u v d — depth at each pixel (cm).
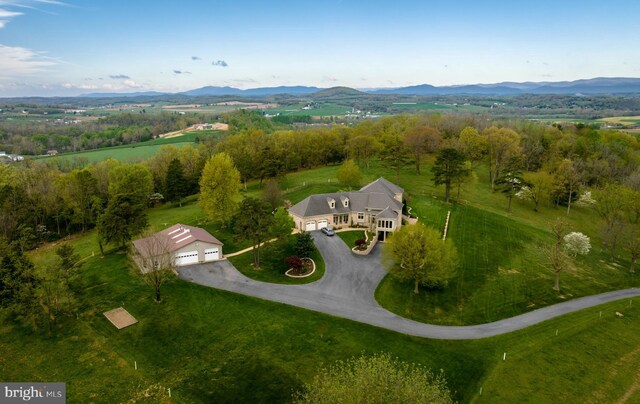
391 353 4647
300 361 4478
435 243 6053
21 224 8012
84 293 5812
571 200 10812
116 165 11731
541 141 14425
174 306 5484
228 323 5138
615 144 13650
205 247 6838
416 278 5988
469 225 8631
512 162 10888
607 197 8769
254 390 4075
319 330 5016
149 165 12988
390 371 3372
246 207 6750
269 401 3950
